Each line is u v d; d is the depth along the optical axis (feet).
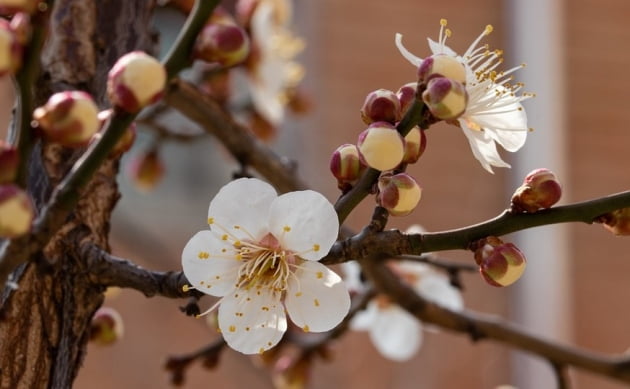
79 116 1.37
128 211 3.65
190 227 3.73
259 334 1.43
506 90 1.47
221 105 1.84
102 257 1.49
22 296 1.48
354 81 3.72
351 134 3.67
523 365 3.50
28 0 1.35
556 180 1.42
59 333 1.48
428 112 1.41
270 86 1.90
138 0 1.66
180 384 1.82
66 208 1.38
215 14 1.70
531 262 3.68
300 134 3.62
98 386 3.31
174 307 3.44
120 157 1.57
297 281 1.43
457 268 1.82
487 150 1.45
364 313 2.00
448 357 3.44
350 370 3.30
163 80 1.39
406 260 1.81
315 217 1.42
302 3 3.72
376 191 1.42
